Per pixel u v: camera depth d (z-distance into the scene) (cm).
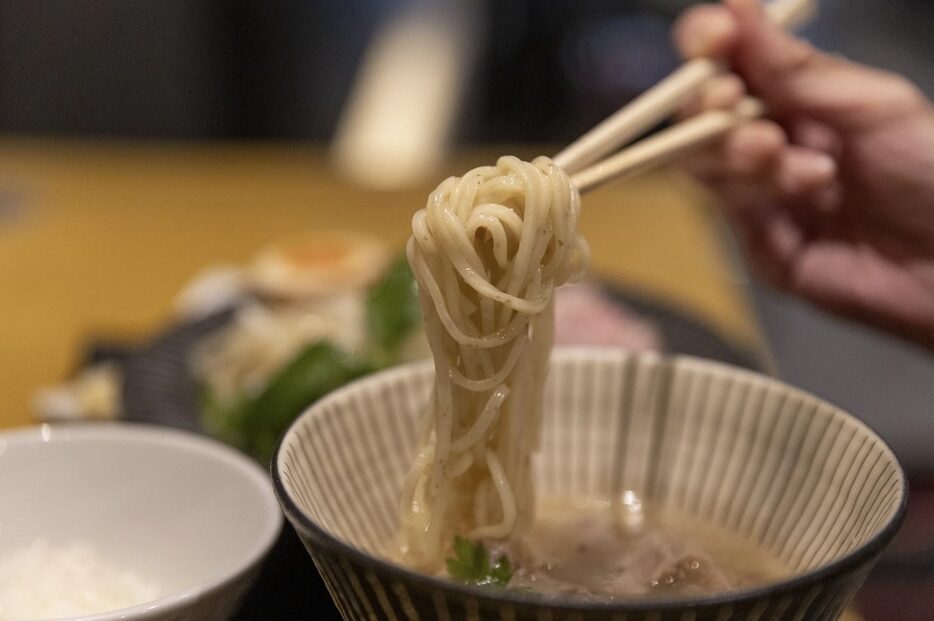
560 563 32
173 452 39
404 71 133
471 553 30
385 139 110
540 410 32
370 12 160
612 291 63
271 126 141
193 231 85
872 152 47
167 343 57
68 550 38
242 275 73
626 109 39
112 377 54
